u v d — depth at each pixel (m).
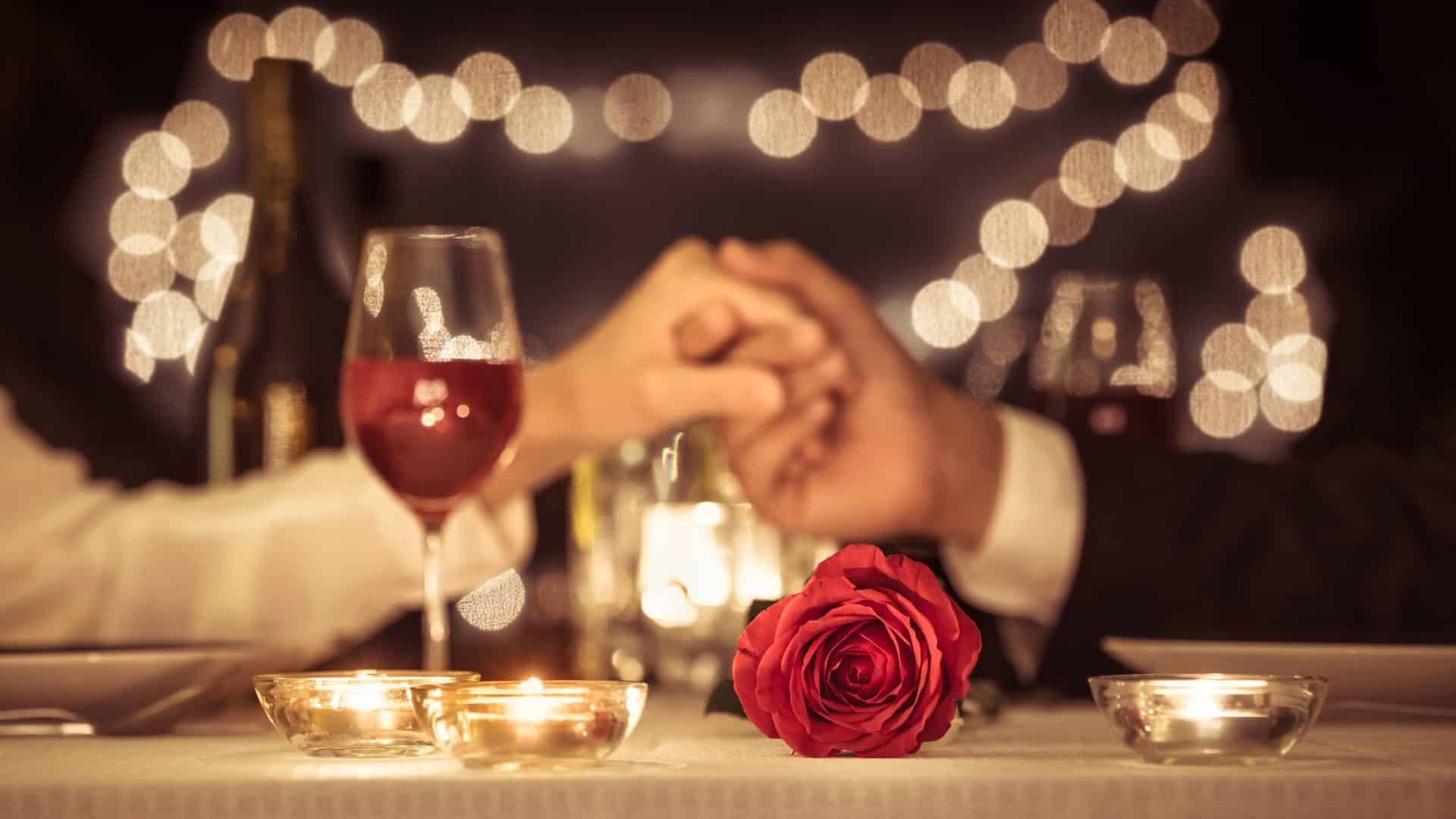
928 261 5.34
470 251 1.25
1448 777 0.94
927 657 1.03
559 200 5.25
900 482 1.58
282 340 1.58
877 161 5.33
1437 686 1.15
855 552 1.05
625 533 1.81
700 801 0.93
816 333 1.55
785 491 1.60
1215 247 4.28
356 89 4.37
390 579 1.52
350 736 1.04
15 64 2.33
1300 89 2.53
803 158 5.33
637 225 5.30
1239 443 4.06
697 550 1.78
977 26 5.23
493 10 5.16
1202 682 0.98
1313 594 1.51
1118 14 4.46
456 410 1.23
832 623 1.04
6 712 1.18
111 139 4.00
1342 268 2.53
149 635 1.53
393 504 1.51
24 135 2.33
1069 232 4.53
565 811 0.93
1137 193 4.46
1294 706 0.98
